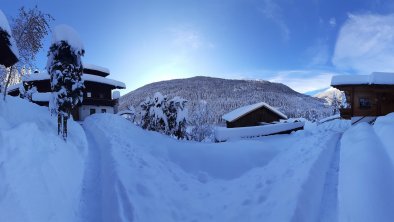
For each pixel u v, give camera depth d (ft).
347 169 35.32
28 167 27.20
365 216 23.94
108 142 60.59
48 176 29.09
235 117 128.98
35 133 35.47
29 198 23.77
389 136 44.34
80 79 58.65
